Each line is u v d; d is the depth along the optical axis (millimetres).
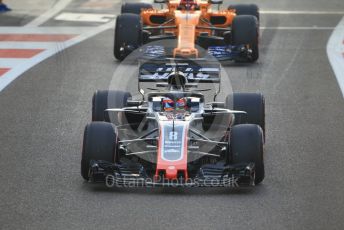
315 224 37156
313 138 51281
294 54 77125
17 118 55875
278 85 65500
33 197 40719
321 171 44844
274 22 93688
